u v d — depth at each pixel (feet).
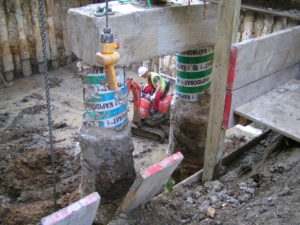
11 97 30.01
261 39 12.71
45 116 26.91
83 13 11.78
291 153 14.56
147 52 13.01
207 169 14.21
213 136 13.43
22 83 32.68
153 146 23.76
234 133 23.90
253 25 26.02
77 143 22.95
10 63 31.99
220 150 13.73
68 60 36.86
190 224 11.45
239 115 13.26
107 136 13.16
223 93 12.47
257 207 11.37
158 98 23.89
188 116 17.58
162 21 12.85
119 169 13.75
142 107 23.71
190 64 16.70
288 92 14.66
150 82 24.41
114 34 11.70
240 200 12.29
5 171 18.94
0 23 30.17
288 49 14.60
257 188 13.00
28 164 19.49
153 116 24.08
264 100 13.92
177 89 17.98
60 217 8.57
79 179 18.60
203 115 17.31
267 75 14.10
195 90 17.37
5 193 17.66
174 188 13.79
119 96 13.05
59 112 27.61
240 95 13.08
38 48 33.40
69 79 33.96
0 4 29.63
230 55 11.91
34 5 31.58
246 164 15.94
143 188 10.43
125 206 11.00
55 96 30.37
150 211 11.77
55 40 34.76
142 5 12.87
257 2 16.49
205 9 13.99
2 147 21.97
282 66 14.78
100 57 8.14
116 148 13.33
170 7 12.87
